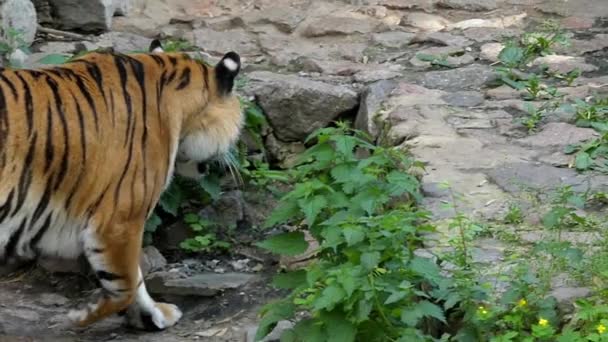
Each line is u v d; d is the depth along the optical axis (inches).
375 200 376.5
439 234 399.2
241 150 538.3
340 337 341.1
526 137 506.6
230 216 527.5
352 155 409.7
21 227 398.0
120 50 631.8
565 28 664.4
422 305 341.1
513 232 402.9
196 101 433.4
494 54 627.8
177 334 436.8
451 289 353.1
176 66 432.5
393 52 643.5
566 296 350.0
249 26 679.1
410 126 521.7
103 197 406.3
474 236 400.8
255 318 446.0
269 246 382.9
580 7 695.1
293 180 469.7
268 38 663.1
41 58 597.3
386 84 584.7
